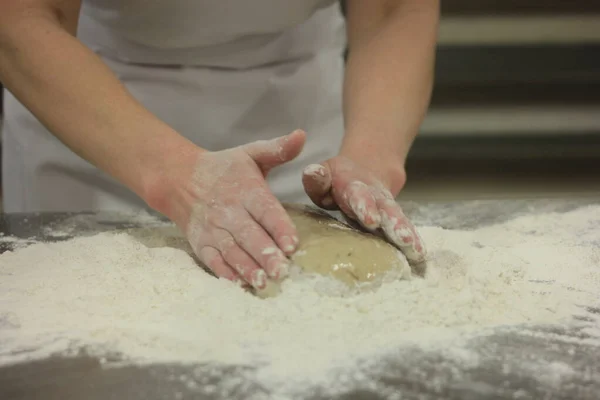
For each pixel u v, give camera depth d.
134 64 1.33
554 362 0.67
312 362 0.66
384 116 1.07
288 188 1.41
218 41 1.27
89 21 1.30
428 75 1.15
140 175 0.93
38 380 0.63
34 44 0.98
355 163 0.93
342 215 0.99
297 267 0.80
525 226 1.10
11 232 1.07
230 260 0.82
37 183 1.42
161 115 1.34
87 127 0.96
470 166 2.54
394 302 0.77
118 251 0.94
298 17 1.26
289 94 1.36
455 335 0.72
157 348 0.69
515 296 0.82
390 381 0.63
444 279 0.84
